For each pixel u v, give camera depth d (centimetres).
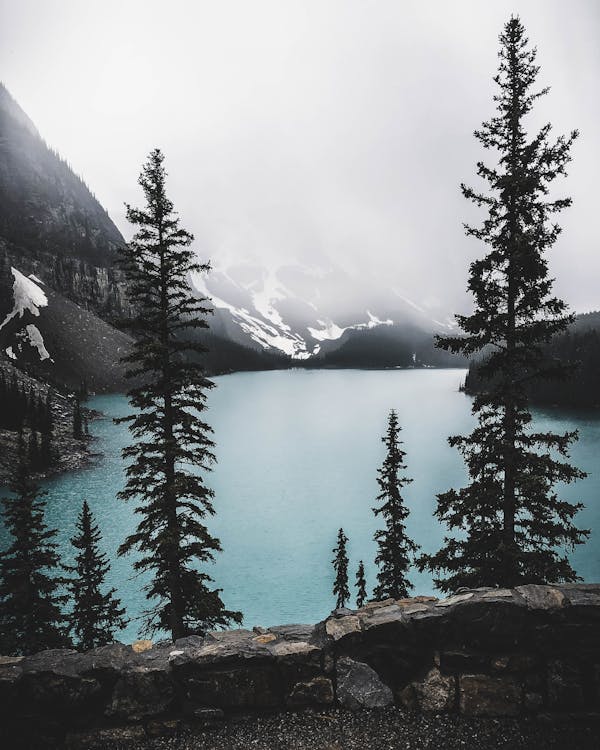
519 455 1475
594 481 9956
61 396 17412
